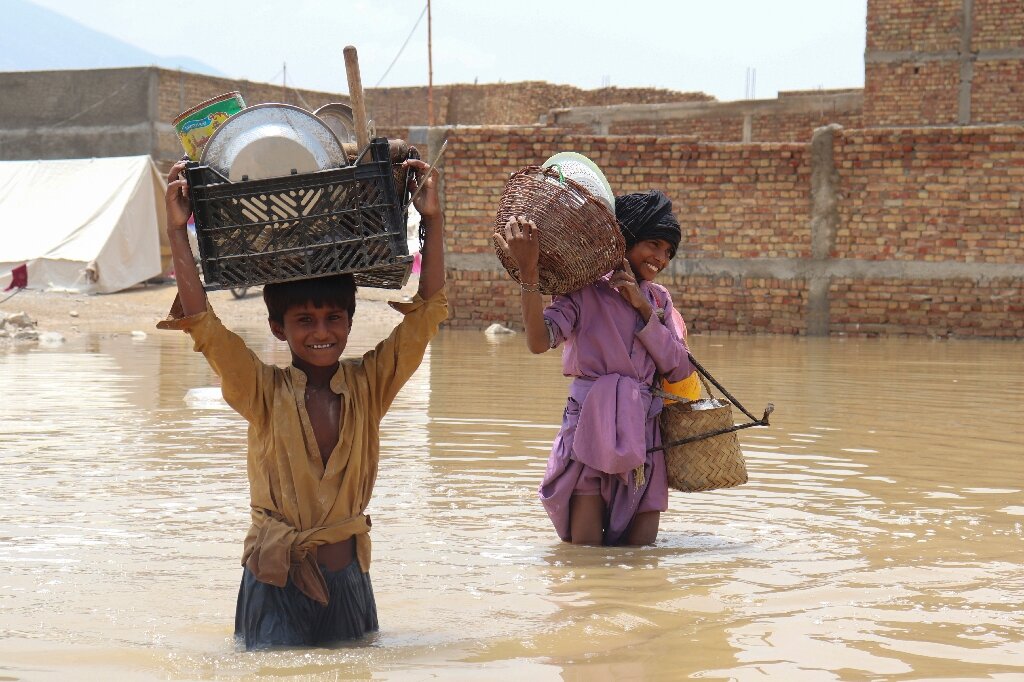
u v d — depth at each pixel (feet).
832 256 56.18
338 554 11.59
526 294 15.48
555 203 15.46
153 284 83.66
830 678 10.26
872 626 11.93
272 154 11.22
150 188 81.35
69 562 14.73
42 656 10.94
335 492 11.40
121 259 78.95
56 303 69.62
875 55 88.12
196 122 12.20
